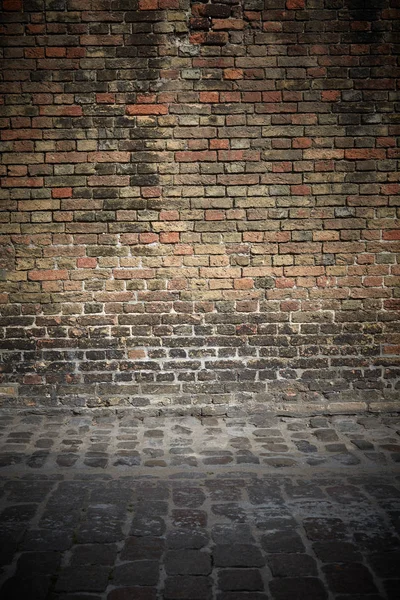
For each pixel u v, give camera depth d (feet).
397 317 14.69
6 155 14.17
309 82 14.21
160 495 9.81
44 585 7.09
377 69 14.24
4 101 14.06
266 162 14.37
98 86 14.08
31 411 14.53
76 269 14.47
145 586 7.07
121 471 10.92
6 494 9.84
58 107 14.11
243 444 12.52
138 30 14.03
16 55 13.98
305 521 8.84
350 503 9.50
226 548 8.00
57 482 10.37
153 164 14.29
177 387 14.66
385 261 14.64
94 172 14.26
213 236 14.49
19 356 14.53
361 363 14.73
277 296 14.64
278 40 14.14
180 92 14.16
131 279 14.52
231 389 14.70
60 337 14.55
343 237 14.55
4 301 14.46
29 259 14.40
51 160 14.20
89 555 7.80
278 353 14.71
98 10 13.96
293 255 14.58
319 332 14.71
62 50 13.99
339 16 14.12
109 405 14.61
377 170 14.44
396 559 7.72
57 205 14.30
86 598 6.82
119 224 14.40
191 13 14.03
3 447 12.25
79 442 12.60
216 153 14.30
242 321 14.66
